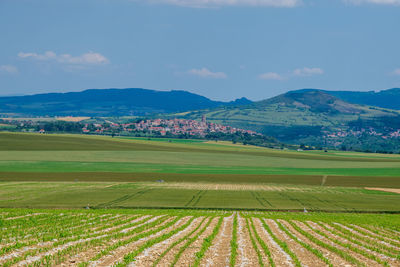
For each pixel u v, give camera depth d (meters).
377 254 31.97
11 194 75.81
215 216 55.69
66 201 70.00
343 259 29.80
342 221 51.94
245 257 30.02
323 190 91.12
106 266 26.34
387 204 74.19
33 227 41.59
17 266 25.94
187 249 32.09
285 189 91.31
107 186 89.31
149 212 59.16
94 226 42.84
